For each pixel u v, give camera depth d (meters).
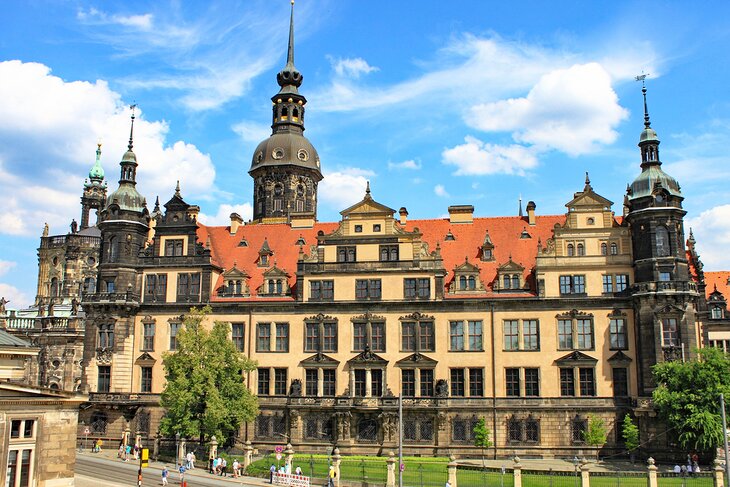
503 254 86.69
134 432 85.06
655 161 82.56
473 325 82.06
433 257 83.94
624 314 79.56
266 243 91.88
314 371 83.94
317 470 65.81
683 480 58.72
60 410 53.06
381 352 82.81
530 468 66.88
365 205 86.81
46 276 123.31
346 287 85.12
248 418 75.00
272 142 115.75
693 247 93.44
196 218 94.12
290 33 121.38
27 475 50.75
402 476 60.12
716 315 92.31
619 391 78.25
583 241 82.00
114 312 87.88
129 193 92.06
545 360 79.94
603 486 57.22
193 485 60.72
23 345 56.91
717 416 66.19
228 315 86.88
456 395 80.88
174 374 74.75
